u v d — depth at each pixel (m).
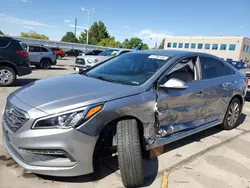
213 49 55.91
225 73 4.36
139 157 2.48
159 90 2.97
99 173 2.84
